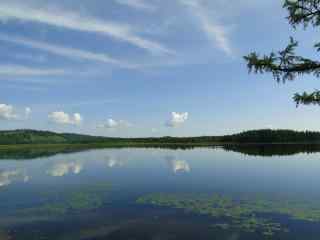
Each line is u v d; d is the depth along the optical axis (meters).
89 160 51.19
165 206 17.58
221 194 20.73
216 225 13.88
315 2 7.22
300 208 16.66
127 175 31.39
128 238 12.50
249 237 12.29
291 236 12.30
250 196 19.95
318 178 27.19
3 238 12.62
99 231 13.39
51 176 31.17
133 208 17.23
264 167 35.91
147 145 125.25
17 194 21.77
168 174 31.48
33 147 118.69
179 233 12.95
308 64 7.42
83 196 20.77
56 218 15.47
